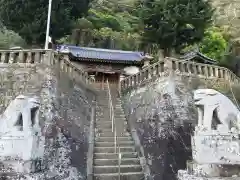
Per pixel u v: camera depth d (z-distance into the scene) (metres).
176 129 13.40
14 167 9.24
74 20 30.38
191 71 16.09
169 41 25.64
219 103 10.67
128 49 37.00
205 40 32.28
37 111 10.66
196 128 10.71
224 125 10.53
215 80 16.89
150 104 15.51
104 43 36.81
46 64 14.27
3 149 9.66
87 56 26.44
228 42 34.81
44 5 25.52
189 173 10.23
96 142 14.81
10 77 14.61
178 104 14.26
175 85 14.74
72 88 16.23
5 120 10.02
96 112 17.94
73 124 14.51
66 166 12.27
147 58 26.89
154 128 14.28
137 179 12.62
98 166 12.96
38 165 10.20
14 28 26.05
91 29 38.12
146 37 26.33
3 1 25.17
